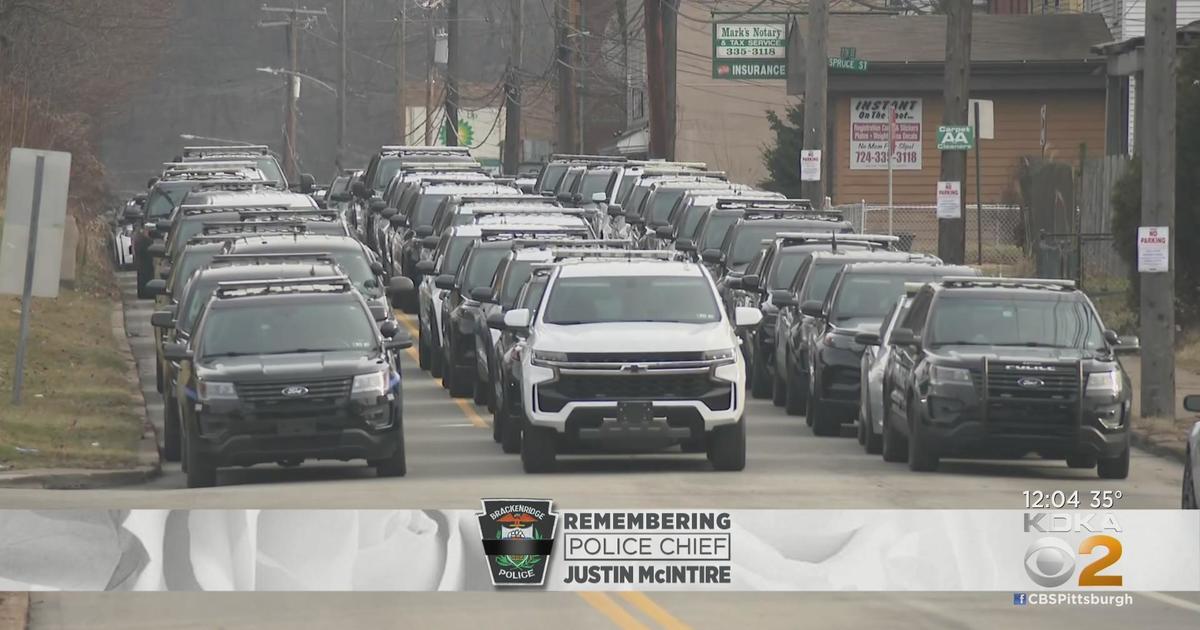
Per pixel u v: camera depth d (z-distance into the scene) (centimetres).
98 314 12644
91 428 8056
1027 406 6662
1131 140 15138
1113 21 17400
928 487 6369
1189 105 10056
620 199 15262
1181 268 10281
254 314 6925
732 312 10056
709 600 4481
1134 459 7488
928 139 17412
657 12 18050
